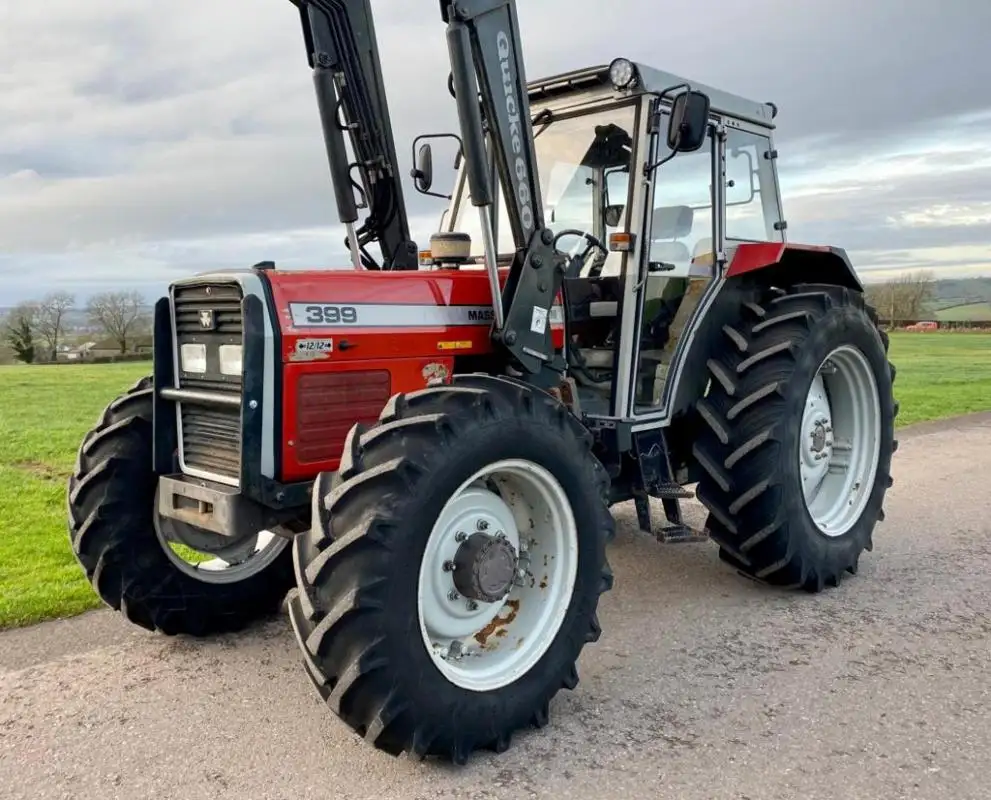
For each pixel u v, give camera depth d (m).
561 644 3.02
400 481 2.57
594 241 3.80
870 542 4.55
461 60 3.17
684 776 2.65
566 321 4.02
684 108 3.49
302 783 2.62
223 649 3.64
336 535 2.56
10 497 6.30
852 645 3.59
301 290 3.06
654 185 3.92
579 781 2.64
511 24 3.36
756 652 3.54
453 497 2.70
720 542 4.21
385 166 4.15
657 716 3.03
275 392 2.96
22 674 3.36
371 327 3.17
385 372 3.22
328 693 2.58
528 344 3.43
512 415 2.87
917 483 6.51
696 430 4.21
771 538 4.04
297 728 2.95
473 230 4.43
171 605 3.63
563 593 3.06
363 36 4.04
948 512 5.69
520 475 2.97
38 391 15.45
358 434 2.74
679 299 4.20
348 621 2.49
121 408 3.73
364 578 2.50
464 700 2.71
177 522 3.63
